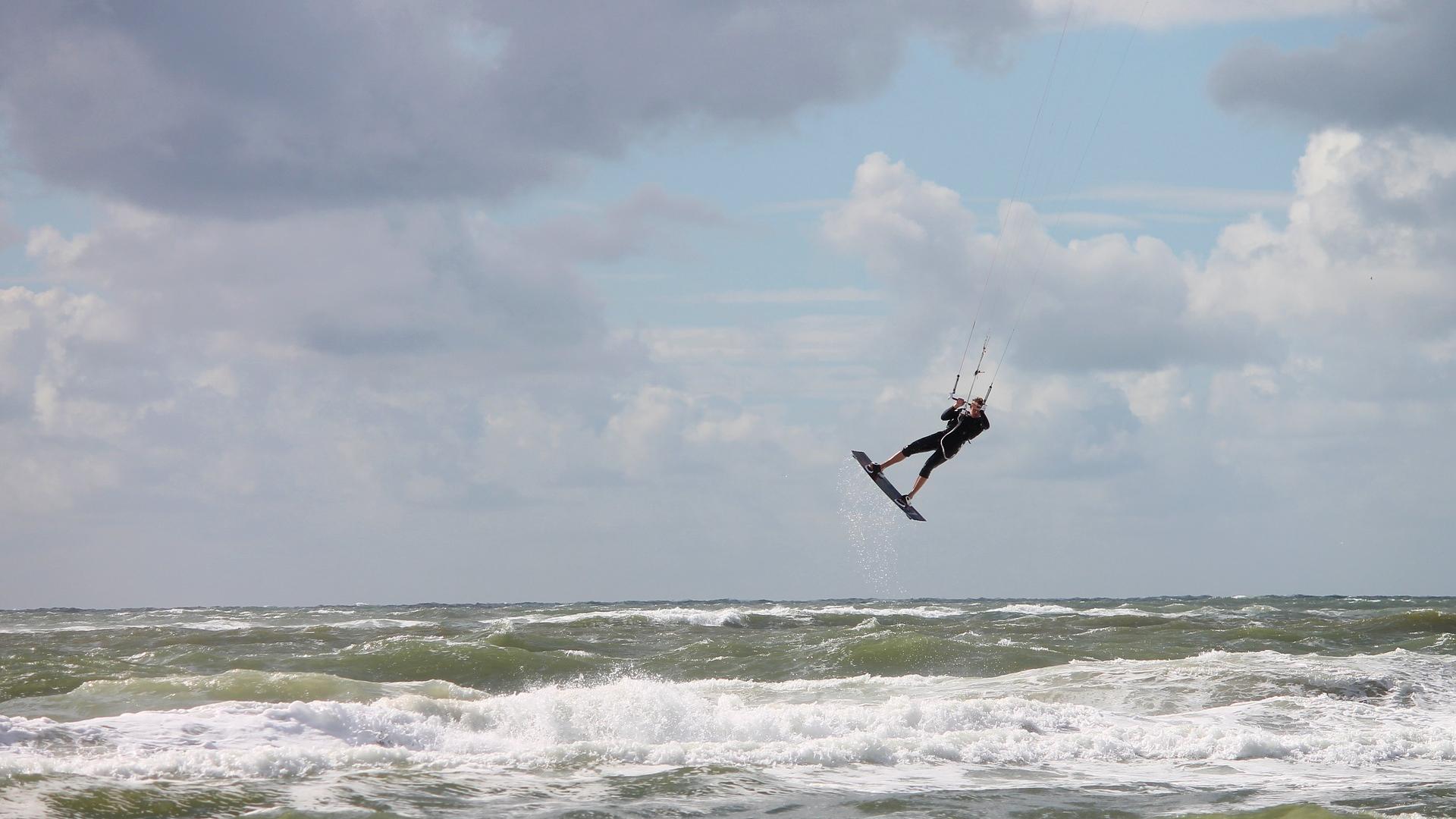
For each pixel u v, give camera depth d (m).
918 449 80.38
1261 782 47.50
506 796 42.06
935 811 41.56
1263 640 111.75
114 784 40.81
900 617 174.00
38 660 89.19
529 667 90.44
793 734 57.28
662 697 61.16
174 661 92.00
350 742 50.50
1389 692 70.75
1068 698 69.00
